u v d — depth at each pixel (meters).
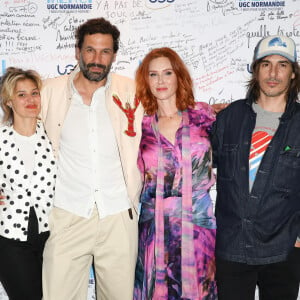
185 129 2.05
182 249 2.05
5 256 2.00
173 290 2.10
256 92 2.00
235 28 2.57
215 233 2.08
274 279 1.98
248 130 1.94
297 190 1.91
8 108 2.05
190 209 2.03
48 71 2.62
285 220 1.91
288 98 1.93
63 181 2.07
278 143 1.88
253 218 1.90
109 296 2.20
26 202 2.00
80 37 2.07
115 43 2.11
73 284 2.12
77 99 2.07
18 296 2.04
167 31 2.57
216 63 2.59
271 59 1.90
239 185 1.92
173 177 2.05
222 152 2.02
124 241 2.11
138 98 2.15
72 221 2.07
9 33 2.60
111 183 2.08
